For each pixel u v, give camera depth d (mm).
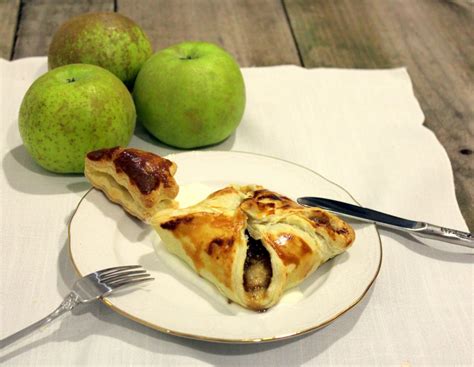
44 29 756
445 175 584
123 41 601
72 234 473
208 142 595
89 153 509
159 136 592
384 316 464
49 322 429
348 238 465
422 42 792
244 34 784
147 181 489
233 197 487
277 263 445
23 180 552
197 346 438
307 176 543
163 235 468
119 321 448
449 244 519
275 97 667
